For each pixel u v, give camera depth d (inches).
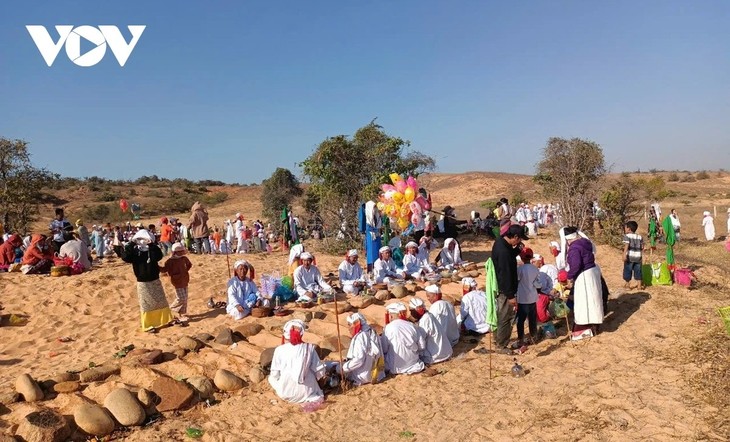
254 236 963.3
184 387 263.4
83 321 410.6
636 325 347.6
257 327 350.3
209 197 2770.7
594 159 799.7
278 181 1612.9
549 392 260.5
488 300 319.9
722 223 1154.0
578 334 335.0
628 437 210.8
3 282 530.6
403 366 298.8
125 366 283.7
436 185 2517.2
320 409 260.1
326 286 439.2
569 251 336.8
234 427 243.0
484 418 240.8
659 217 856.3
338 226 754.8
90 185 2876.5
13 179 1087.6
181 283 392.2
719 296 405.7
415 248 519.8
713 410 225.1
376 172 749.9
